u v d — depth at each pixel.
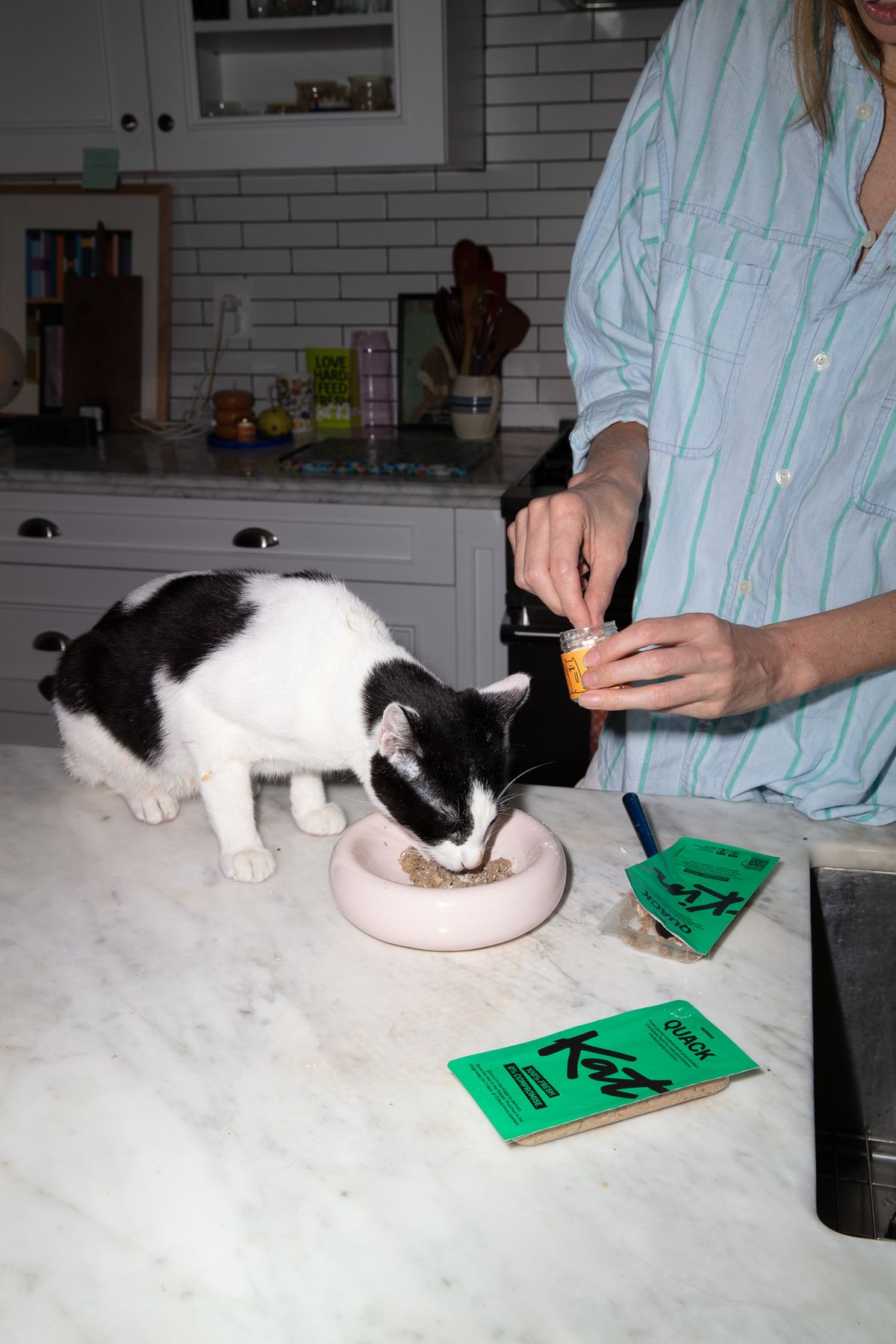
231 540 2.52
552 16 2.67
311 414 3.01
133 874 1.03
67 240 3.06
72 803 1.20
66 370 3.09
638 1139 0.70
